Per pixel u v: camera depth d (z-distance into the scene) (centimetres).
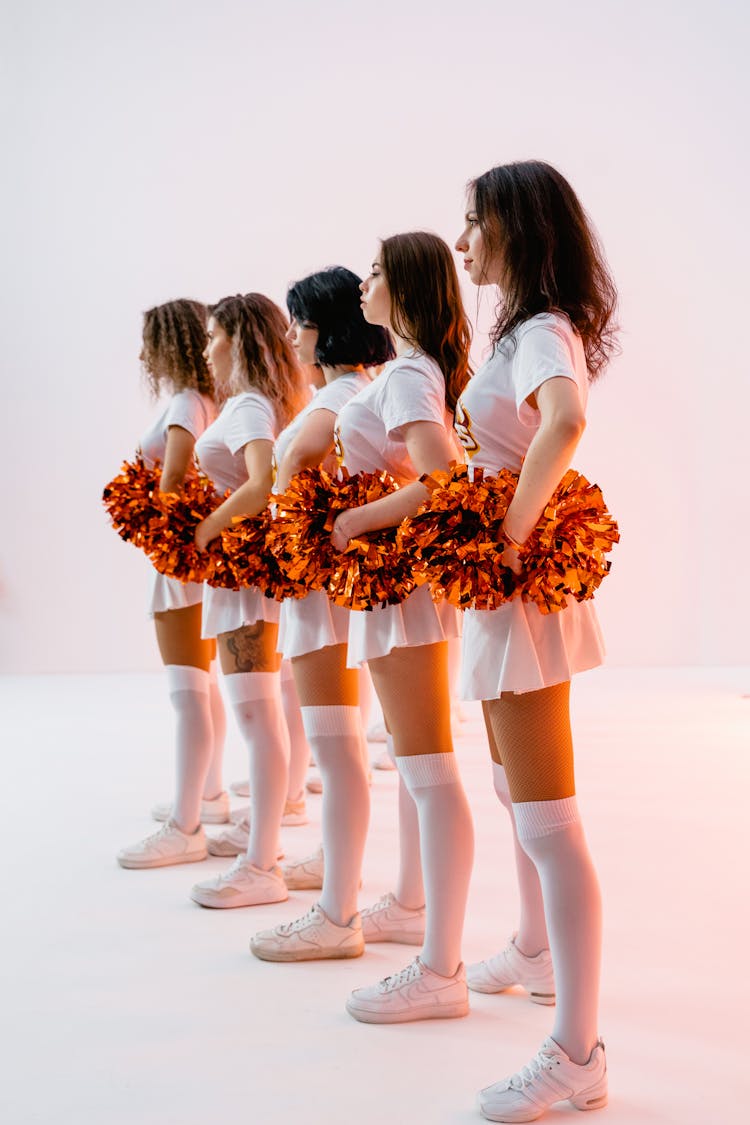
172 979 257
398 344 253
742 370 966
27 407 963
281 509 249
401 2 980
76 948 278
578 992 192
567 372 191
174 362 367
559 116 975
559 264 203
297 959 268
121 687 852
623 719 657
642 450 970
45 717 688
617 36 970
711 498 970
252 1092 200
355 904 274
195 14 974
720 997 244
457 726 617
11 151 963
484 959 265
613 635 975
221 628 317
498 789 239
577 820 196
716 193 964
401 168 984
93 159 970
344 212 984
